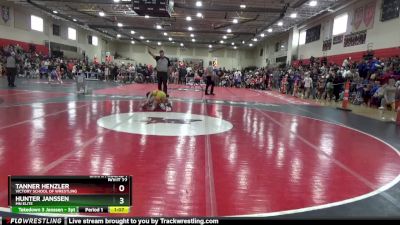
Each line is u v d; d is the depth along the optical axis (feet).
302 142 21.75
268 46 150.30
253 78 104.37
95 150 17.16
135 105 38.37
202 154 17.37
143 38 156.66
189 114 32.96
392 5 57.93
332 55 82.79
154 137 21.04
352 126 30.48
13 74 57.77
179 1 76.74
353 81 56.95
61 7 90.84
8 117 26.12
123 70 105.60
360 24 69.62
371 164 16.93
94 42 151.33
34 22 101.24
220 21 102.27
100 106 36.24
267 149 19.24
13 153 15.94
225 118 31.48
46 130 21.75
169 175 13.76
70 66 104.12
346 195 12.33
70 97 45.19
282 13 75.97
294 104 51.42
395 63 51.72
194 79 103.60
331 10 80.07
